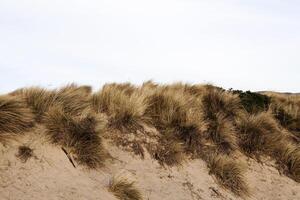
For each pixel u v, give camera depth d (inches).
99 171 339.3
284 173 434.6
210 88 529.3
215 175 393.1
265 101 532.4
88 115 361.7
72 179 316.2
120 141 375.9
